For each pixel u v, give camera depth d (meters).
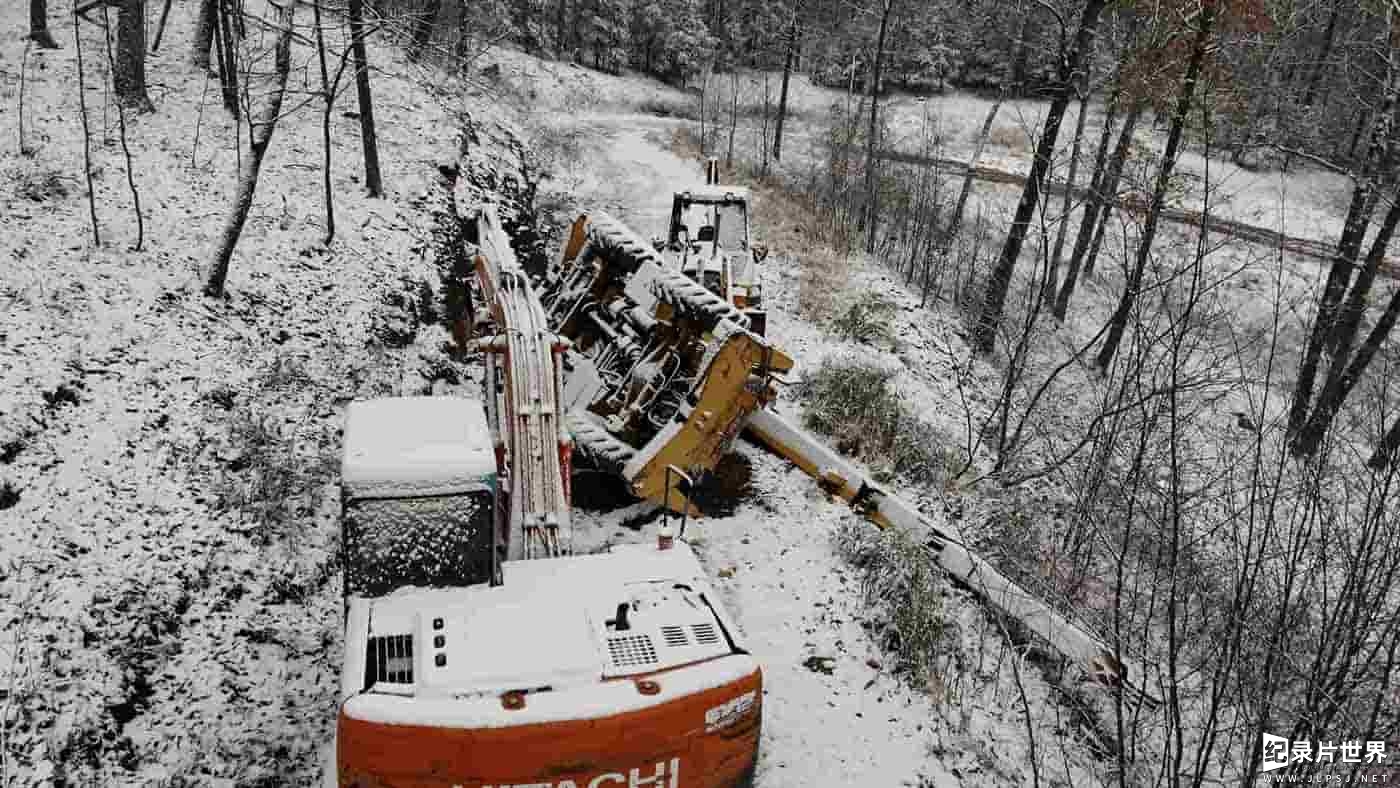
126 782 5.57
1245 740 5.95
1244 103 11.09
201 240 11.17
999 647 8.27
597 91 38.62
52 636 5.98
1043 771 6.96
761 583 8.50
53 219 10.38
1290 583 5.17
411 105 19.61
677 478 8.26
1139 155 12.48
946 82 45.91
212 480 7.82
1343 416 7.61
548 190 21.47
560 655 4.78
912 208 23.12
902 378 14.25
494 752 4.42
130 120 13.75
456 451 5.41
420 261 13.91
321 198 13.86
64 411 7.66
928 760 6.74
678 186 23.42
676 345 9.16
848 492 8.23
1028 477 10.64
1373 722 5.25
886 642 7.86
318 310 11.20
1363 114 16.11
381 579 5.31
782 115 29.09
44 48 15.80
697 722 4.80
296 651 6.91
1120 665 5.77
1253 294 15.05
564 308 10.16
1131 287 8.60
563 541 6.35
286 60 10.83
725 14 49.78
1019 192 27.61
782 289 17.12
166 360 8.84
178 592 6.81
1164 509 6.30
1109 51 15.70
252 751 6.03
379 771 4.40
